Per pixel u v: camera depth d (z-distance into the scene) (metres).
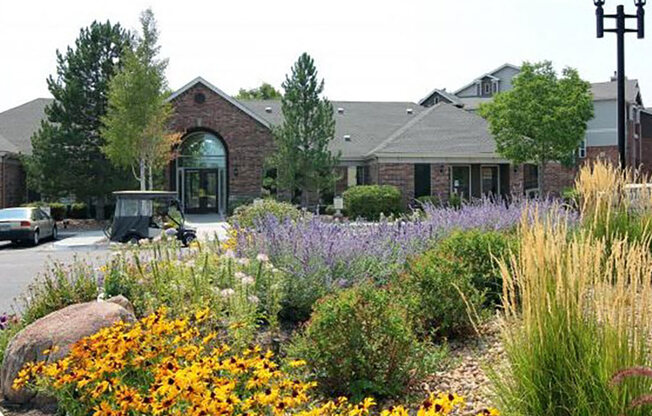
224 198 33.38
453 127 32.75
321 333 5.14
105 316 5.66
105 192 29.17
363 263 7.93
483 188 32.34
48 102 38.94
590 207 7.66
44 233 23.41
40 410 5.15
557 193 33.72
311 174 27.50
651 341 3.50
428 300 6.35
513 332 3.86
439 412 2.88
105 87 28.75
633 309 3.38
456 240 7.71
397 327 5.12
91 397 4.11
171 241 9.09
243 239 8.71
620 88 12.07
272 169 32.72
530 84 32.66
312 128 27.64
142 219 17.73
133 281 7.25
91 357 4.25
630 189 7.89
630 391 3.25
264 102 37.28
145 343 4.24
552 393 3.55
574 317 3.56
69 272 8.80
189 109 31.81
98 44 29.17
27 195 33.16
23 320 7.07
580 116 33.62
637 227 7.30
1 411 5.16
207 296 6.56
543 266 3.67
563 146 32.81
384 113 37.59
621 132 12.07
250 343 5.92
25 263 16.67
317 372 5.16
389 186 29.66
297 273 7.41
